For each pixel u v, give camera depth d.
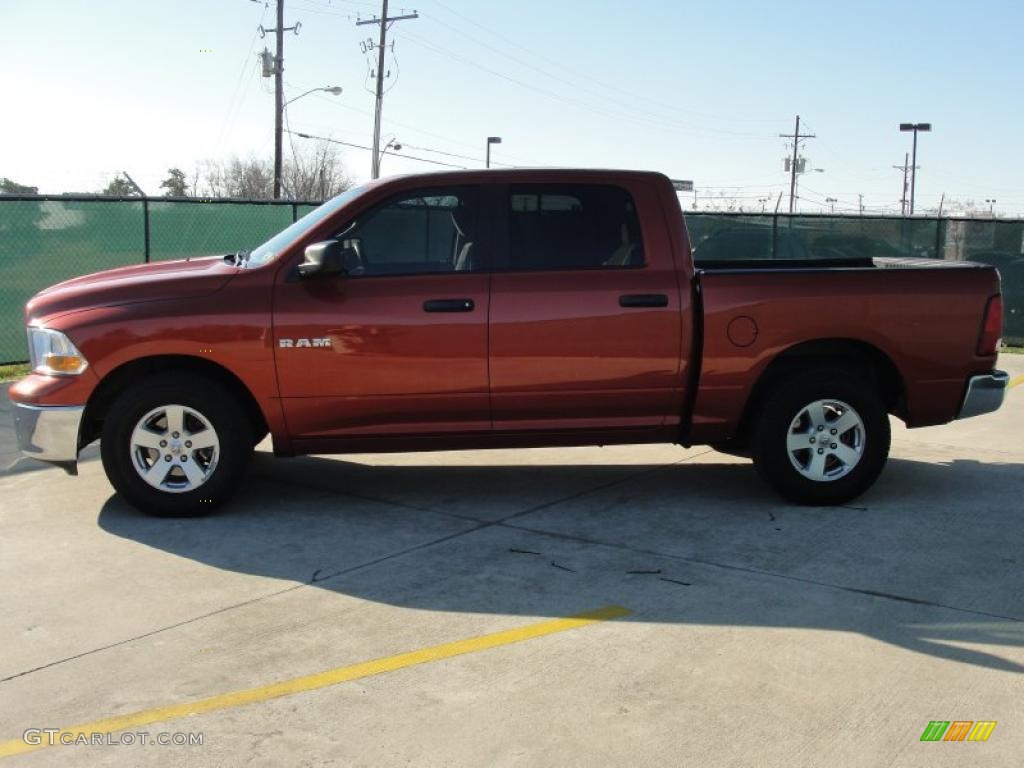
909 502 6.44
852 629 4.37
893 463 7.58
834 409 6.28
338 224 5.99
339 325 5.85
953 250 16.61
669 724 3.54
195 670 4.00
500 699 3.73
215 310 5.82
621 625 4.42
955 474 7.22
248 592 4.85
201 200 14.41
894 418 9.77
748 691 3.78
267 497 6.56
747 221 16.86
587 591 4.85
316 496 6.60
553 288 5.96
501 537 5.72
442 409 6.01
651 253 6.09
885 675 3.91
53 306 5.93
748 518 6.09
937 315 6.25
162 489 5.99
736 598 4.75
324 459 7.68
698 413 6.19
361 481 7.01
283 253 5.97
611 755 3.33
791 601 4.71
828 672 3.94
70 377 5.80
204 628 4.42
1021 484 6.91
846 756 3.33
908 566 5.20
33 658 4.12
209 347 5.81
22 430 5.91
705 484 6.92
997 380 6.43
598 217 6.09
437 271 5.99
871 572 5.11
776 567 5.19
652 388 6.11
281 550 5.48
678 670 3.96
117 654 4.15
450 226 6.07
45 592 4.85
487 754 3.35
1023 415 9.62
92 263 13.31
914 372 6.30
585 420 6.16
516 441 6.16
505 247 6.02
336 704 3.71
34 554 5.40
